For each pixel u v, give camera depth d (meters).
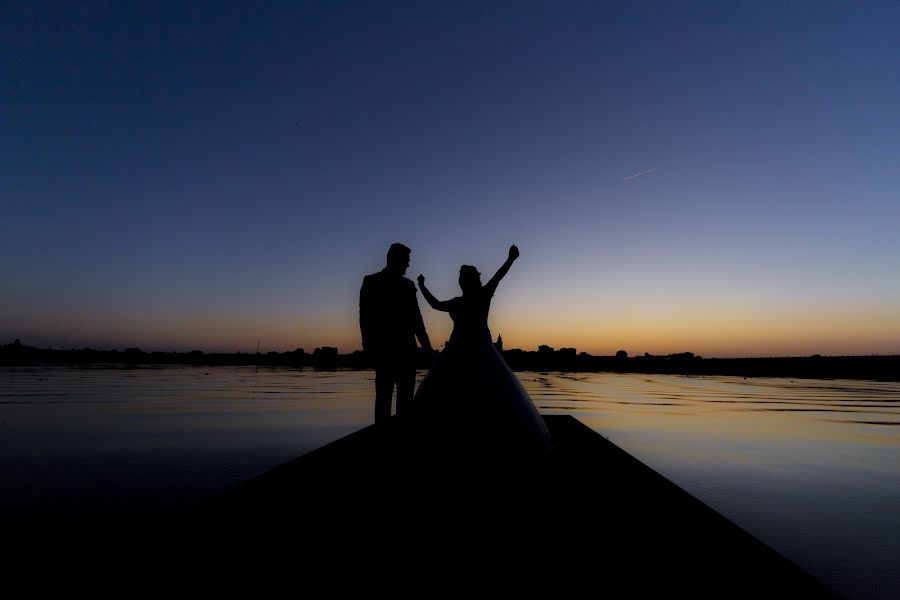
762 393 14.42
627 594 1.40
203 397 10.77
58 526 2.54
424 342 3.74
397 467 2.54
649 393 13.80
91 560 1.91
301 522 2.01
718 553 1.67
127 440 5.32
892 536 2.62
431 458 2.46
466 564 1.60
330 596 1.41
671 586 1.45
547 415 5.54
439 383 2.74
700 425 7.03
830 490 3.58
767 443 5.56
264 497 2.34
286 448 4.88
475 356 2.84
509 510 2.12
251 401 9.96
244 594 1.43
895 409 9.71
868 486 3.69
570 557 1.65
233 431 5.99
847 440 5.81
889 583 2.05
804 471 4.18
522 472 2.45
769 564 1.60
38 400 9.73
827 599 1.38
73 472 3.85
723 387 17.59
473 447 2.47
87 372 23.48
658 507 2.14
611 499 2.26
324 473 2.80
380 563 1.62
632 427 6.80
